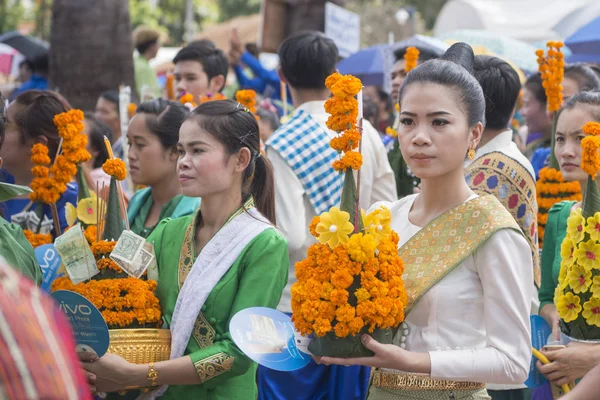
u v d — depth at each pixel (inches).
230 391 167.0
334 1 522.3
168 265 174.2
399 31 1051.3
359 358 139.0
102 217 186.1
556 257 198.4
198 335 164.9
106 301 164.9
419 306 145.0
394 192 249.0
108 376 156.6
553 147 240.8
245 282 165.0
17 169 231.1
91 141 290.7
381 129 449.1
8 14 1158.3
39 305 74.8
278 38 520.1
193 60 322.3
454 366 139.3
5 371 70.1
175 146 221.8
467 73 148.5
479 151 213.6
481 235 142.9
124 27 407.8
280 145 229.8
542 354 176.9
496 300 141.9
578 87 289.9
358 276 139.0
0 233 160.6
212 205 173.5
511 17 713.6
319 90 245.0
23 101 227.6
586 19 698.2
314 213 229.3
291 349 149.6
